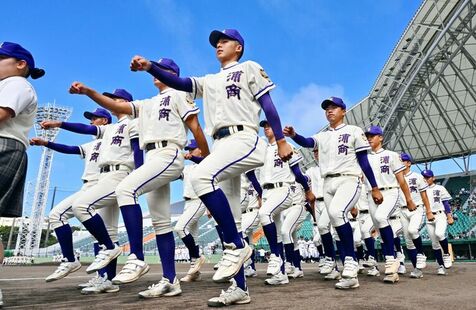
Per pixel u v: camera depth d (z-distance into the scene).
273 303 3.26
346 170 5.07
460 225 24.25
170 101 4.07
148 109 4.19
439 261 7.80
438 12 18.97
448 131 27.38
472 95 23.94
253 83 3.45
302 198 7.06
